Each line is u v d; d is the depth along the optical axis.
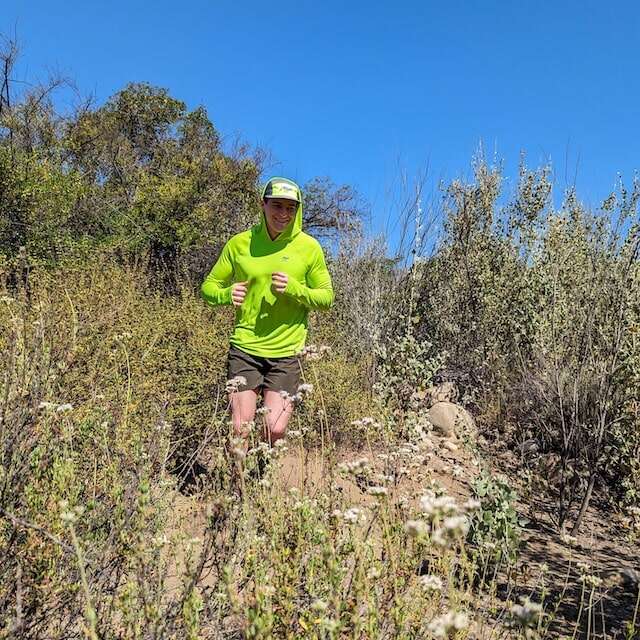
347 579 1.96
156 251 13.59
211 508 1.86
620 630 2.70
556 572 3.35
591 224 6.13
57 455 2.09
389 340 6.39
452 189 8.45
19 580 1.63
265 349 3.42
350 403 4.96
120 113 17.61
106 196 14.47
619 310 4.70
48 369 2.48
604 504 4.59
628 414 4.39
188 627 1.54
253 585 1.77
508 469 5.07
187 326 5.47
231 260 3.62
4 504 1.88
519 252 7.64
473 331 7.64
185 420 3.77
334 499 2.27
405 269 7.66
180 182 13.94
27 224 10.15
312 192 17.30
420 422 3.88
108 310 5.66
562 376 5.02
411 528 1.35
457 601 1.83
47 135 13.90
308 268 3.55
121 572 2.00
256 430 2.75
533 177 7.67
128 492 2.06
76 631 1.82
